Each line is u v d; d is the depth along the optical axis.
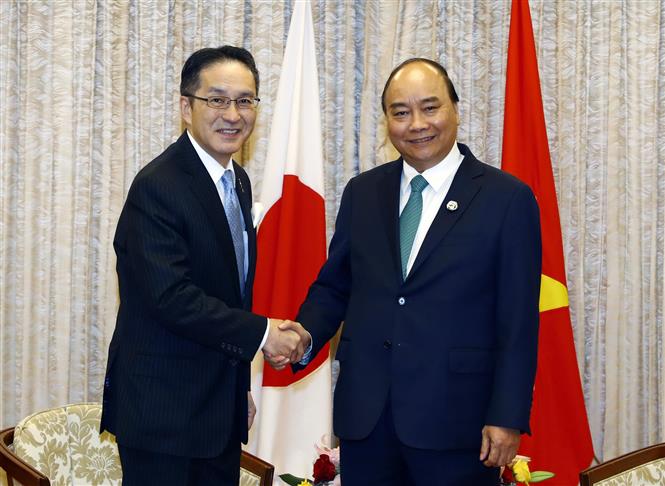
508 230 2.22
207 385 2.16
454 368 2.17
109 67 3.40
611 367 3.60
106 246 3.44
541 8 3.58
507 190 2.26
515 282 2.20
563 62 3.60
